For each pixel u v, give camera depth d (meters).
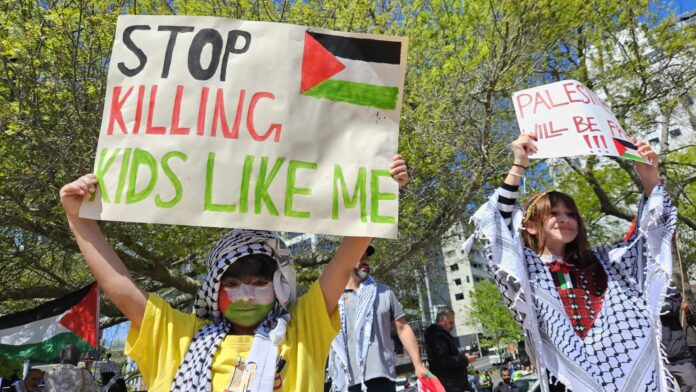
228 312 2.01
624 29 10.75
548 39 9.30
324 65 2.20
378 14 8.63
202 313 2.13
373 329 4.02
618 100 11.08
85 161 6.26
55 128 6.29
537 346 2.32
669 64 10.80
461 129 8.01
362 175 2.11
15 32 5.82
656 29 10.65
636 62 10.50
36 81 5.68
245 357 1.92
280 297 2.05
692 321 4.83
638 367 2.24
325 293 2.11
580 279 2.54
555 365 2.31
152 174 2.04
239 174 2.06
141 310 1.99
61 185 6.69
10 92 6.18
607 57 11.18
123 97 2.12
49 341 6.67
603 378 2.23
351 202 2.08
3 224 6.68
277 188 2.06
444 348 4.89
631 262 2.54
